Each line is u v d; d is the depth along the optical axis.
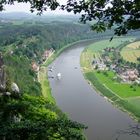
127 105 116.75
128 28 12.16
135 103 120.50
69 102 116.19
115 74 171.12
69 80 153.50
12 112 20.48
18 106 21.86
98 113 105.25
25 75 115.00
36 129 15.83
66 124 16.70
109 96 129.12
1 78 37.22
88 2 12.67
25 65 135.75
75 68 181.75
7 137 15.54
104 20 12.73
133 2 11.97
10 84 41.66
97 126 91.94
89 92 133.12
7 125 16.22
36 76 147.88
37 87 111.88
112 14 12.38
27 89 86.62
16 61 123.31
